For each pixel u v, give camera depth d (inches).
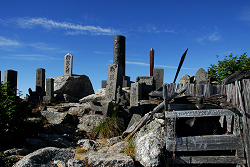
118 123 318.3
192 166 171.9
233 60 358.9
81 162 165.8
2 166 172.6
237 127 166.9
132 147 203.9
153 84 534.3
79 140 270.7
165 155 172.9
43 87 541.3
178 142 166.9
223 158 165.9
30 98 468.8
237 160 163.9
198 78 493.0
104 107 336.2
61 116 329.1
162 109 218.2
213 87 179.3
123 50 691.4
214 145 165.6
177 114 169.3
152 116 217.0
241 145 164.4
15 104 247.4
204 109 173.9
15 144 233.6
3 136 227.5
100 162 160.1
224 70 369.4
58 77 573.0
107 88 398.6
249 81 163.3
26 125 274.1
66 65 596.7
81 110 366.0
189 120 181.9
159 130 203.5
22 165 154.5
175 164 168.2
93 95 470.6
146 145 178.2
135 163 173.5
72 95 552.4
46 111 344.5
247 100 162.7
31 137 257.6
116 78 389.4
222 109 168.2
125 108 361.7
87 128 314.3
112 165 159.2
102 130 296.8
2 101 241.9
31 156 167.6
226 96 176.7
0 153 186.7
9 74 464.1
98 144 247.9
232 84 171.8
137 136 222.2
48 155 178.9
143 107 370.6
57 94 492.7
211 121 188.1
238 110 166.2
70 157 188.5
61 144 251.9
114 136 291.9
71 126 324.2
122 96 380.2
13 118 238.5
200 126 187.5
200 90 180.5
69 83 540.7
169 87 188.9
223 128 195.9
